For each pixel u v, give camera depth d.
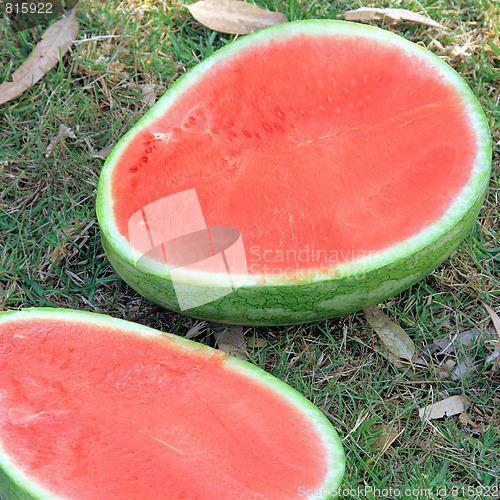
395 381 1.10
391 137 1.06
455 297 1.13
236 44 1.10
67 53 1.22
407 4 1.25
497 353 1.10
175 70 1.22
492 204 1.16
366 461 1.07
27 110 1.20
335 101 1.08
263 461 1.00
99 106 1.21
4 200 1.17
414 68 1.08
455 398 1.09
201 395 1.02
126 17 1.24
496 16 1.24
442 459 1.07
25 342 1.03
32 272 1.14
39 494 0.98
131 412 1.01
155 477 0.99
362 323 1.12
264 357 1.11
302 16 1.24
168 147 1.07
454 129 1.06
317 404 1.09
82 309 1.13
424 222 1.04
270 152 1.07
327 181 1.05
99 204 1.06
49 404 1.01
